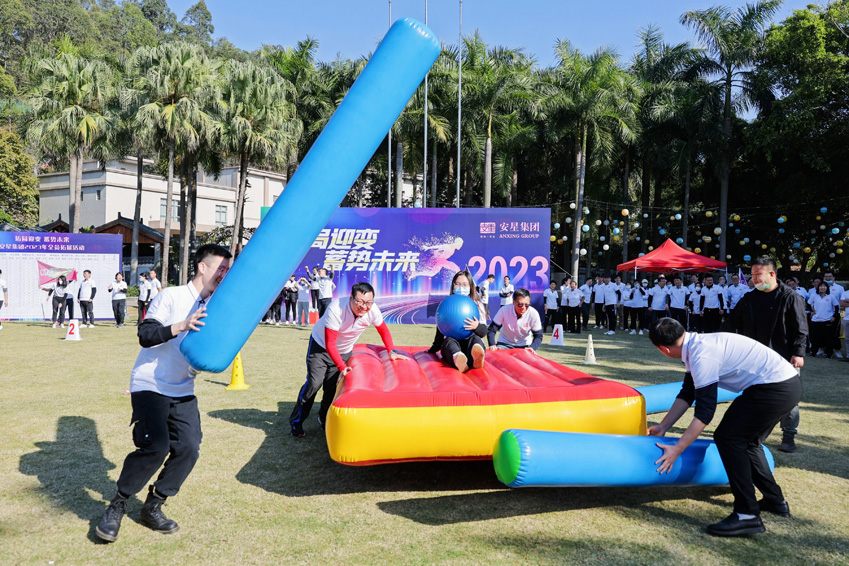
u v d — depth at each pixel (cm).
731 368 355
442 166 3312
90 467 455
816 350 1190
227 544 330
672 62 2695
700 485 381
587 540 338
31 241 1767
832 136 2442
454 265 1777
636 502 400
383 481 438
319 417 568
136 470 328
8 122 4659
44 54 2727
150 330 314
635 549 327
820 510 385
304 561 310
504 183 2575
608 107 2411
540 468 335
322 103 2752
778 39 2517
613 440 361
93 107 2680
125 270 3375
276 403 687
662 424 384
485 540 338
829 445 534
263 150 2533
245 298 334
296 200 351
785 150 2556
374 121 366
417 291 1778
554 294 1731
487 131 2503
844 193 2677
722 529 344
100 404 664
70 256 1794
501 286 1773
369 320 528
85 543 329
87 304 1598
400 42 373
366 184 3684
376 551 322
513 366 529
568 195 2900
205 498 399
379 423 386
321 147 361
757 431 352
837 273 3288
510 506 390
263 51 2969
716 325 1543
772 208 2956
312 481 435
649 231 3164
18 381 805
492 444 398
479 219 1775
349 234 1767
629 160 2984
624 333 1703
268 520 364
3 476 434
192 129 2458
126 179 3703
